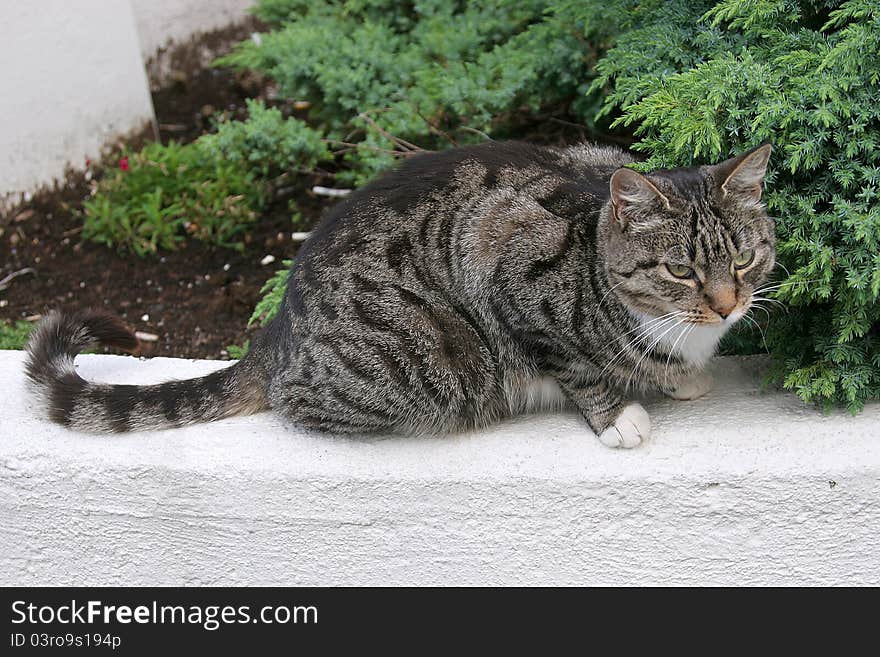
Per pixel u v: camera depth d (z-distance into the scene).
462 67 1.91
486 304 1.56
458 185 1.59
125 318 1.88
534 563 1.58
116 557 1.62
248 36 2.32
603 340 1.53
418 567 1.59
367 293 1.56
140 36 2.22
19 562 1.64
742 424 1.56
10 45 1.96
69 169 2.05
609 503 1.54
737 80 1.54
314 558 1.60
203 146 1.96
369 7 2.08
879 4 1.52
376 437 1.59
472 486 1.55
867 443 1.53
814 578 1.56
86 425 1.60
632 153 1.79
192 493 1.58
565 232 1.54
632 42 1.69
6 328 1.86
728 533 1.54
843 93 1.51
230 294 1.90
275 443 1.59
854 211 1.48
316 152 1.94
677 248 1.47
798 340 1.58
